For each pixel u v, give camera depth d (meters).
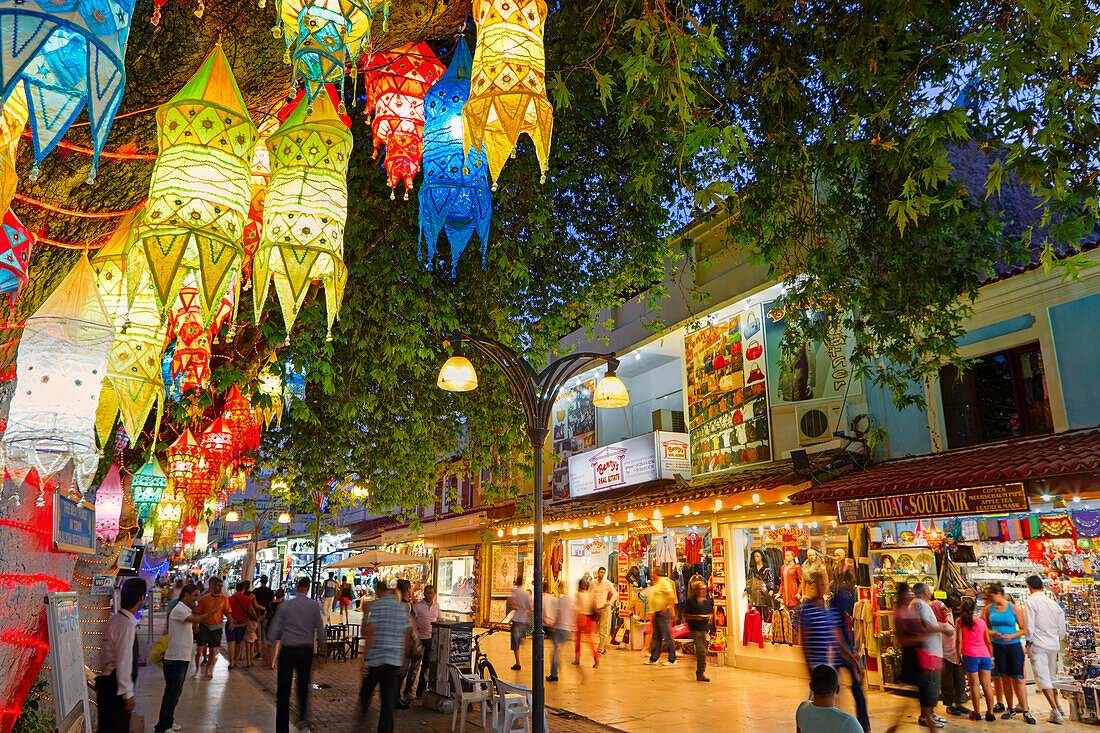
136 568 14.56
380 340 9.79
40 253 3.11
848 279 9.32
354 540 41.72
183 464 9.70
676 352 20.52
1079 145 5.29
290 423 14.40
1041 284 11.08
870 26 6.59
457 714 10.30
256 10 3.15
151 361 4.76
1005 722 9.23
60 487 4.84
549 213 9.42
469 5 4.14
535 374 7.44
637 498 17.91
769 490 13.41
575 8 7.82
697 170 9.44
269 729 9.27
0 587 4.07
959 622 9.74
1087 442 9.57
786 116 7.93
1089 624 9.91
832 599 8.68
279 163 3.76
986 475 9.43
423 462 12.89
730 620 15.23
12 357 3.14
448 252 10.02
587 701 11.30
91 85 1.97
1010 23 5.42
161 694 11.84
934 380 12.51
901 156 5.79
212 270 3.20
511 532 22.75
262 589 16.20
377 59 4.97
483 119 3.54
